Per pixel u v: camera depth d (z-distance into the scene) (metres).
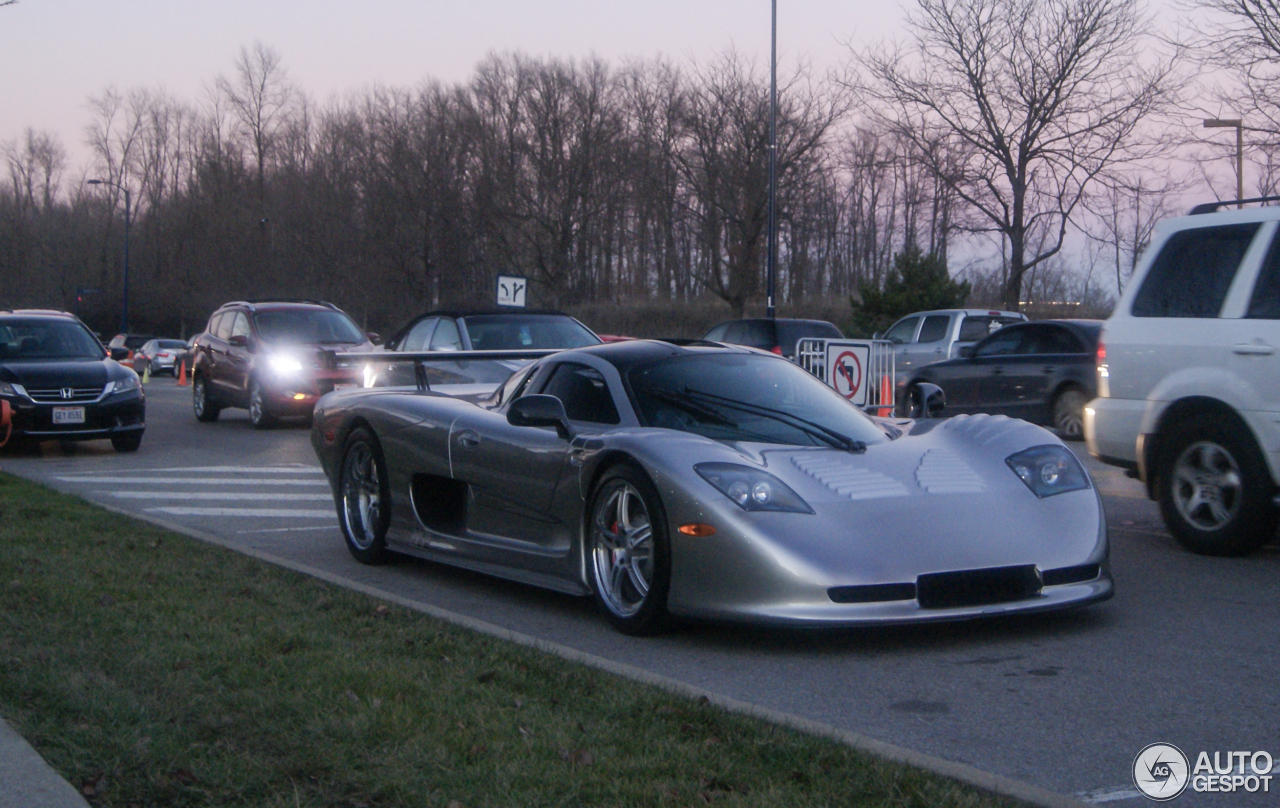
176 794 3.06
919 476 5.00
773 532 4.54
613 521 5.23
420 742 3.39
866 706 4.00
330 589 5.73
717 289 42.62
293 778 3.15
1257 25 22.88
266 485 11.05
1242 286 6.42
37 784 3.14
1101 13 31.50
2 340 14.29
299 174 57.78
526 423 5.50
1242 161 23.06
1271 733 3.64
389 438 6.73
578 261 51.53
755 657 4.65
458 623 4.98
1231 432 6.37
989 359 14.84
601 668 4.25
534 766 3.21
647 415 5.46
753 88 40.94
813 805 2.92
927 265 31.25
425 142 51.47
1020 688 4.17
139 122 69.62
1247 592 5.68
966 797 2.97
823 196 45.50
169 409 22.17
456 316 13.20
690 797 2.98
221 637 4.65
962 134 33.22
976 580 4.59
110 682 3.98
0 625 4.81
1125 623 5.07
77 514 8.31
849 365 10.94
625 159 50.00
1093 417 7.23
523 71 50.50
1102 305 35.16
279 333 17.58
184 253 64.31
